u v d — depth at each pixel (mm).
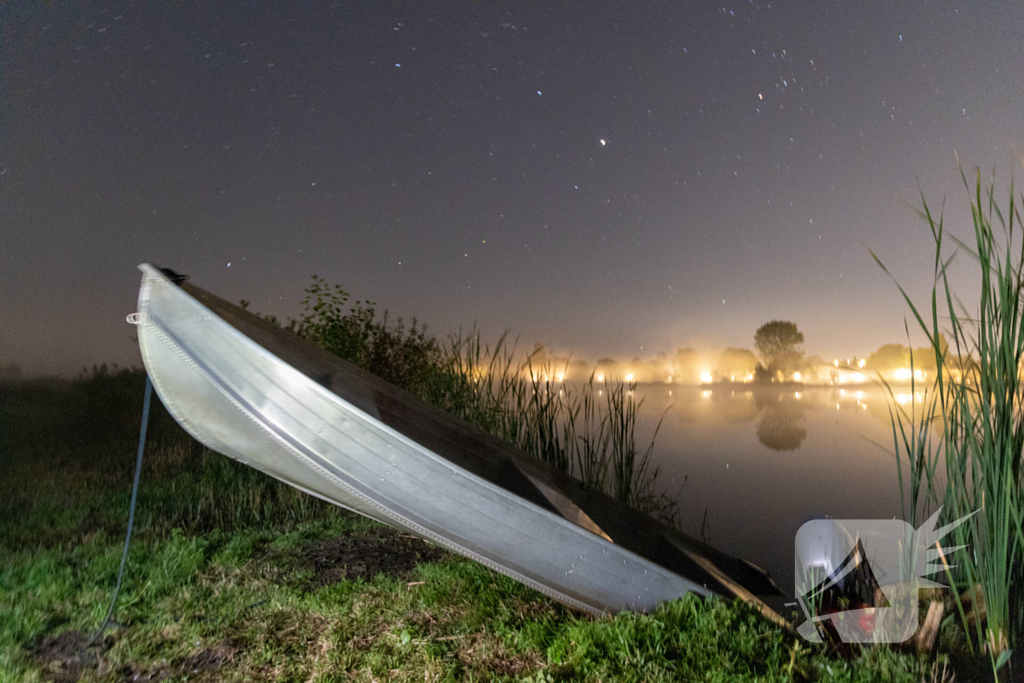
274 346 3594
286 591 3385
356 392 3861
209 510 4934
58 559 3705
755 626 2791
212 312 2764
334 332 7340
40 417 8000
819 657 2562
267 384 2805
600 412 5555
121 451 6664
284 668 2580
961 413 2934
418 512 2934
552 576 2980
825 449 7797
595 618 3043
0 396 8562
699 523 5031
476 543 2965
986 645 2689
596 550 2980
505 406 5867
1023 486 2809
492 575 3578
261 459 2953
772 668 2381
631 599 3002
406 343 7801
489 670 2521
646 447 8234
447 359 6746
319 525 4754
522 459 4422
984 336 2785
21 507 4789
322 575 3705
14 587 3283
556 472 4551
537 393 5539
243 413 2820
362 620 3008
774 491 5840
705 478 6453
